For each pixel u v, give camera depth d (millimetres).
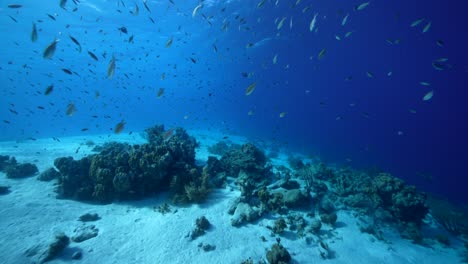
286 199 9141
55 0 24422
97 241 6484
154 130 16516
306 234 7586
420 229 9164
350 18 30891
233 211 8344
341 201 10250
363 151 36781
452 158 43812
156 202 8891
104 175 8695
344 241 7547
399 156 38500
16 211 7426
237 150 13117
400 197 8875
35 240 6215
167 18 31750
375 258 6984
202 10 30016
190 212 8250
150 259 6055
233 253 6480
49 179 10148
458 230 9484
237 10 30281
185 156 11188
